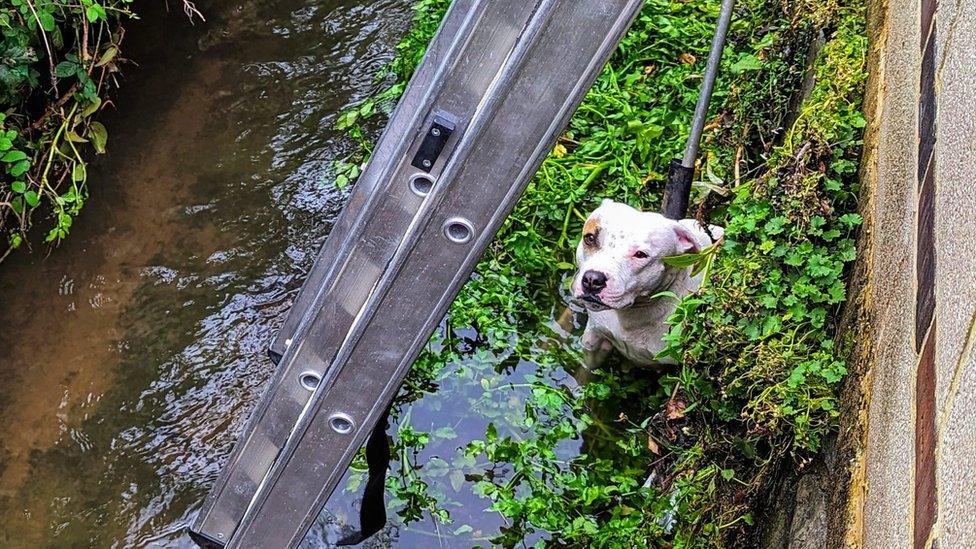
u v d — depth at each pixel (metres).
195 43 3.13
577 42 1.61
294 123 3.00
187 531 2.29
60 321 2.58
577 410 2.48
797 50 2.47
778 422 1.86
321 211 2.81
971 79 1.30
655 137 2.79
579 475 2.35
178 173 2.87
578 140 2.94
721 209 2.51
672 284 2.38
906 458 1.37
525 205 2.76
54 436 2.41
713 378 2.01
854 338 1.82
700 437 2.11
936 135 1.48
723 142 2.60
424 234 1.74
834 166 2.05
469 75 1.66
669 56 3.10
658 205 2.76
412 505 2.33
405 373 1.85
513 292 2.64
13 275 2.64
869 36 2.24
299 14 3.25
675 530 2.19
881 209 1.81
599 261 2.28
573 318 2.64
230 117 3.00
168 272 2.68
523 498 2.33
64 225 2.57
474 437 2.44
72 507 2.32
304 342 1.86
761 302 1.98
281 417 1.93
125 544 2.28
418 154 1.71
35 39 2.64
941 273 1.34
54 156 2.78
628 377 2.54
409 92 2.00
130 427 2.43
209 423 2.44
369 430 1.91
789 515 1.86
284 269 2.70
